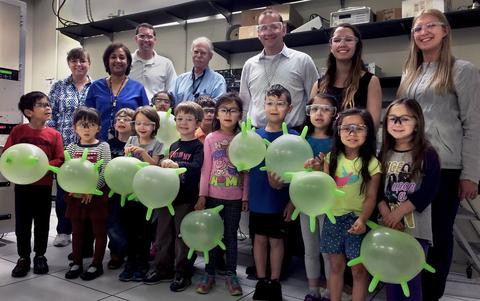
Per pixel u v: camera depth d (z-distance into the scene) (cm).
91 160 209
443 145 161
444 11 269
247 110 236
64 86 289
